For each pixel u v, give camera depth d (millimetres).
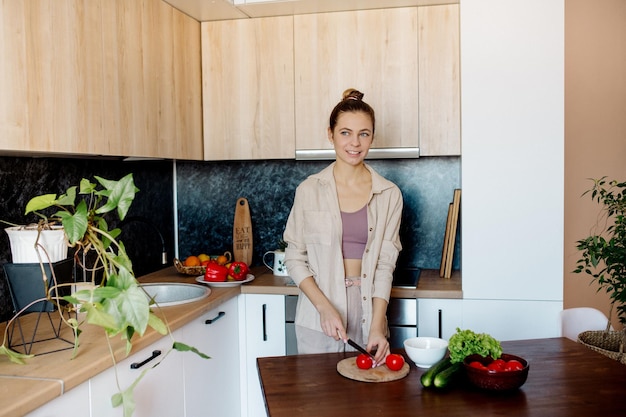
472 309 2709
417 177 3266
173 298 2834
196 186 3541
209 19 3117
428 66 2918
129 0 2404
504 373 1480
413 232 3285
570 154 3385
